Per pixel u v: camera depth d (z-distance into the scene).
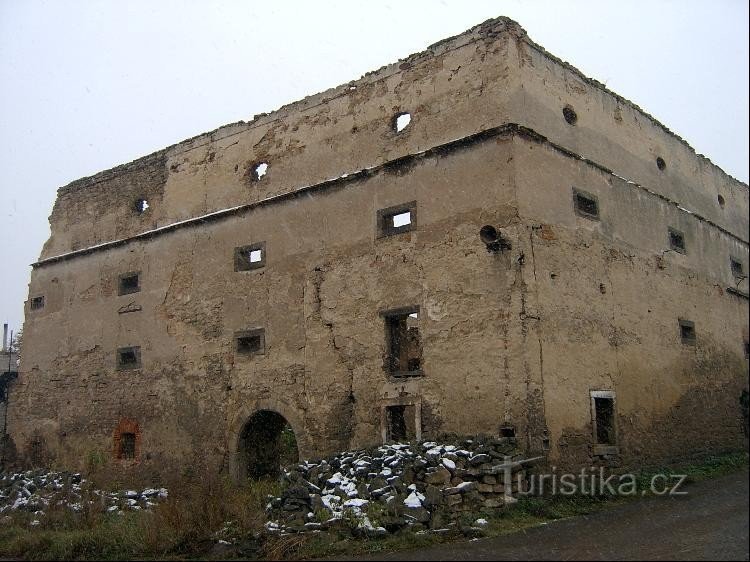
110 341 18.27
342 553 8.74
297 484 10.70
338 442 13.55
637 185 15.70
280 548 8.88
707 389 16.55
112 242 18.83
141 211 18.94
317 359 14.26
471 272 12.40
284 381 14.66
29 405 19.75
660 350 15.10
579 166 13.90
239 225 16.33
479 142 12.77
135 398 17.33
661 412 14.61
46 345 19.80
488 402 11.73
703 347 16.86
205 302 16.52
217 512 10.34
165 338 17.09
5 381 20.61
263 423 15.83
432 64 13.98
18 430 19.83
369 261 13.88
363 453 12.03
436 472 10.21
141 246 18.25
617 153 15.38
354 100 15.10
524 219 12.14
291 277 15.07
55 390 19.22
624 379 13.69
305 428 14.10
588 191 13.97
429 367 12.59
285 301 15.05
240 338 15.68
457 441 11.42
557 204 13.02
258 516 10.22
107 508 13.27
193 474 15.72
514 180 12.18
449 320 12.51
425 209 13.27
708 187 19.44
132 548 9.68
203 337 16.34
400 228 13.58
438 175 13.23
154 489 15.76
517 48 13.14
